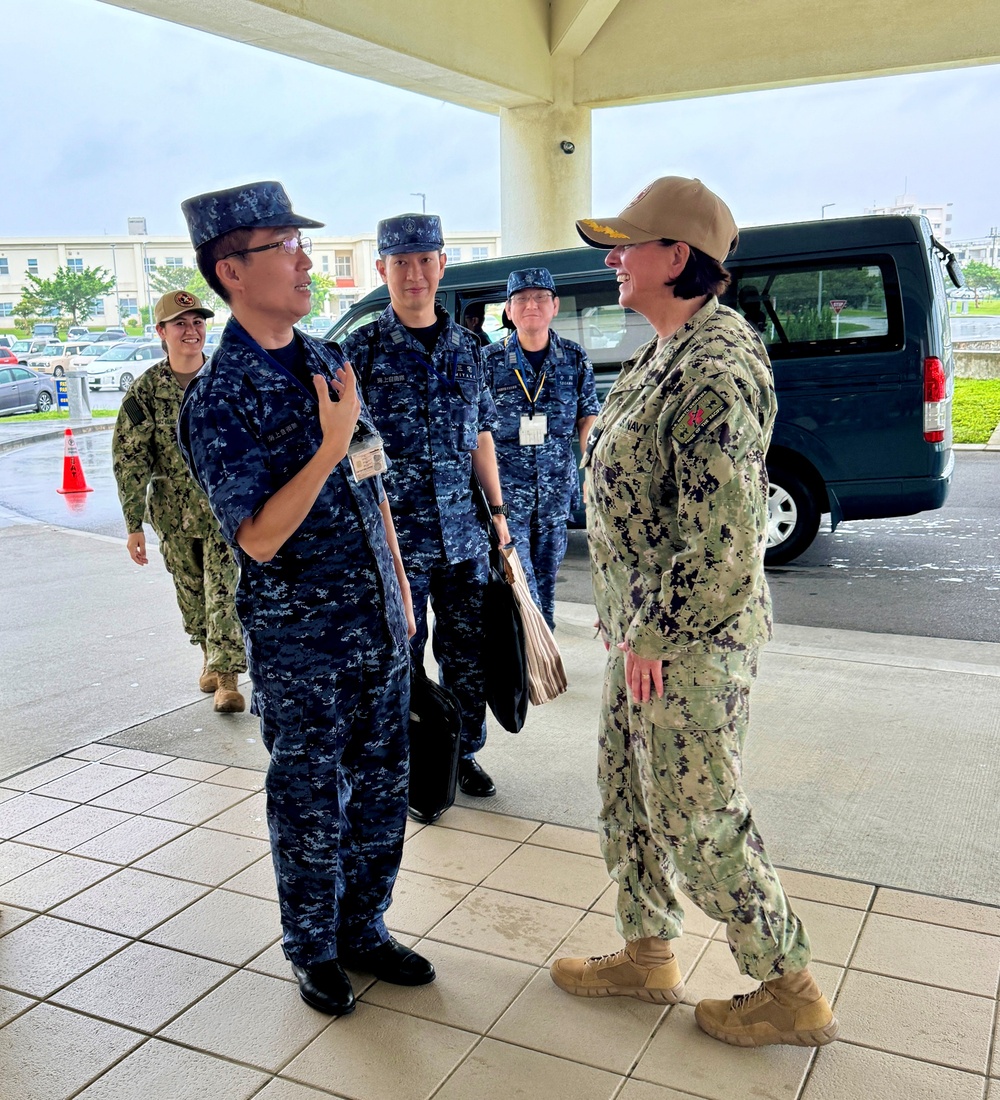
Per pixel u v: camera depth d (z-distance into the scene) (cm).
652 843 221
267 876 290
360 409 210
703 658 193
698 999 230
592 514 211
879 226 632
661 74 1054
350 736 235
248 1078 210
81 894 283
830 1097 198
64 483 1123
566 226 1125
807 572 662
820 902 264
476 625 333
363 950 243
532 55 1048
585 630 533
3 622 582
